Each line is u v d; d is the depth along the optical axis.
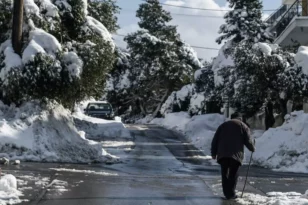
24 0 18.88
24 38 18.77
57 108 19.03
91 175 13.85
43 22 19.17
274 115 30.81
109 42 20.66
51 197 10.23
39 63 17.89
